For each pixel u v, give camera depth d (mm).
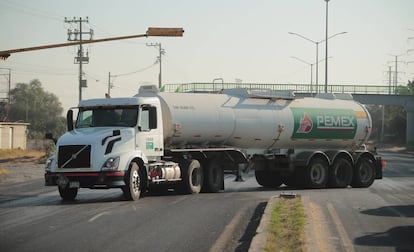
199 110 27000
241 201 22547
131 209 19641
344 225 16438
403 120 140375
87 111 23578
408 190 30141
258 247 12367
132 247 12969
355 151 33219
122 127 22891
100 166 21656
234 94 29531
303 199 22016
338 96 33688
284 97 30578
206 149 27219
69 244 13281
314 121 31391
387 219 17859
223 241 13781
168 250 12672
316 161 31312
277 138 30250
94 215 18031
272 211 18078
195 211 19188
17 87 174375
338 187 32000
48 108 172500
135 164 22641
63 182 21859
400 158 79750
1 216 17844
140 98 23469
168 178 24672
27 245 13172
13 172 43250
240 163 29031
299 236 13766
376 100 89688
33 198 23766
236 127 28438
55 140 23578
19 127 82875
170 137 25906
